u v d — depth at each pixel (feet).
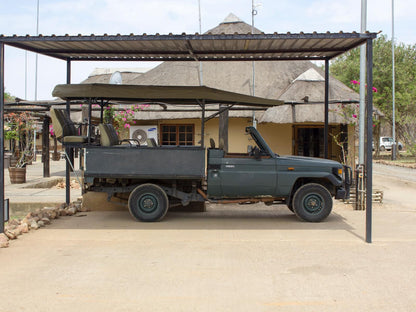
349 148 46.78
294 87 49.26
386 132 156.46
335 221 28.91
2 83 23.72
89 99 27.50
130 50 29.68
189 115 49.24
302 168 27.94
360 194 33.37
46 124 56.03
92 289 15.80
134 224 27.78
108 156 27.61
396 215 31.19
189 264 18.93
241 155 28.45
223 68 55.26
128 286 16.12
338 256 20.30
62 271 17.93
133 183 29.37
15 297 15.01
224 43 27.63
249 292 15.49
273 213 32.37
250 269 18.21
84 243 22.76
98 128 30.89
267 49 29.71
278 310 13.91
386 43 107.96
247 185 27.78
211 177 27.78
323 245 22.41
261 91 52.47
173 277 17.15
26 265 18.79
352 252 21.06
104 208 32.68
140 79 56.70
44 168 55.93
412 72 106.01
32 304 14.39
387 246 22.27
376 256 20.34
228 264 18.94
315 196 28.17
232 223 28.30
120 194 31.30
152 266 18.62
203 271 17.93
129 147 27.61
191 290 15.70
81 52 29.66
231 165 27.78
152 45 27.86
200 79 53.21
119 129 47.60
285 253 20.79
